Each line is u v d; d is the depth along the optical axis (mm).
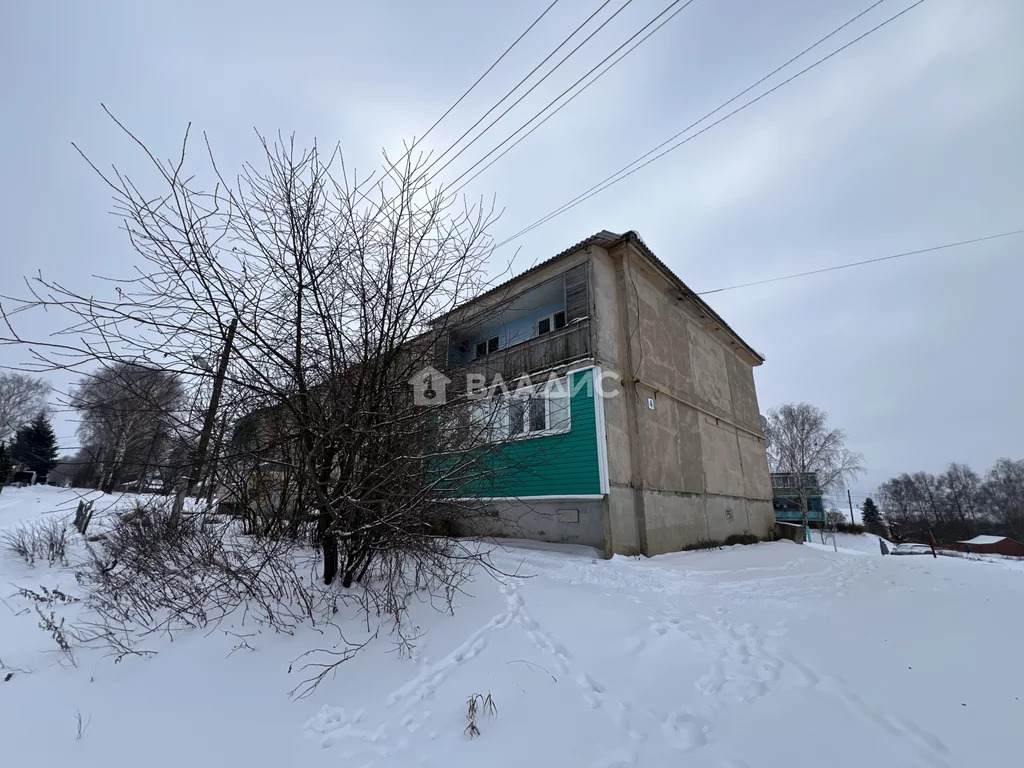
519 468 5066
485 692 2801
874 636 3871
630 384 9594
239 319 3635
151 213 3221
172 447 3789
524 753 2223
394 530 3727
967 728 2369
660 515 9430
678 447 10750
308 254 3762
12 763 2125
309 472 3641
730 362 14836
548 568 6562
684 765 2121
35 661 3270
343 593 4004
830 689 2840
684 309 12469
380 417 3895
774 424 39531
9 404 26953
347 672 3004
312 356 3867
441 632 3629
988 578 6980
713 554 9766
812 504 36438
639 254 10266
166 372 3488
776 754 2189
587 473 8539
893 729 2377
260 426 3926
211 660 3098
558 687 2879
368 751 2248
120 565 4902
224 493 4141
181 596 3783
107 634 3463
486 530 6062
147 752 2219
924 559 9859
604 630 3867
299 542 4066
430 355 4363
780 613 4680
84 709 2605
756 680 3008
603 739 2346
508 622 3914
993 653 3422
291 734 2389
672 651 3480
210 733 2381
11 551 7277
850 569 8047
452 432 4281
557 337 9688
